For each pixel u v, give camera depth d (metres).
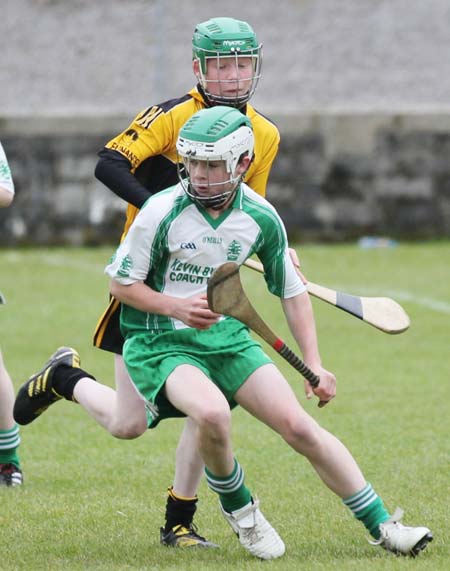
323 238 62.31
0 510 19.22
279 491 20.23
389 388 29.34
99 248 61.72
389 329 17.05
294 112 61.78
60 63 79.06
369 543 16.62
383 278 49.69
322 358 33.47
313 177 62.09
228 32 17.44
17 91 76.44
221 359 15.95
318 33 81.31
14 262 56.53
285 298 16.62
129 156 17.78
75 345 35.97
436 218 62.47
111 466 22.39
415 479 20.89
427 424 25.42
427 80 76.56
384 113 61.72
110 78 77.12
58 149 61.62
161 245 15.75
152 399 15.80
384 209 62.38
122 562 16.00
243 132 15.46
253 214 15.91
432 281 48.62
